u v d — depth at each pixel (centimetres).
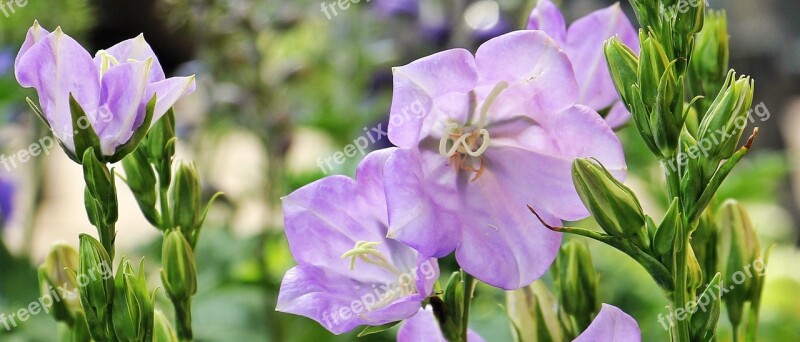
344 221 41
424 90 39
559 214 41
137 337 41
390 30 104
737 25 150
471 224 40
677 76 40
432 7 101
